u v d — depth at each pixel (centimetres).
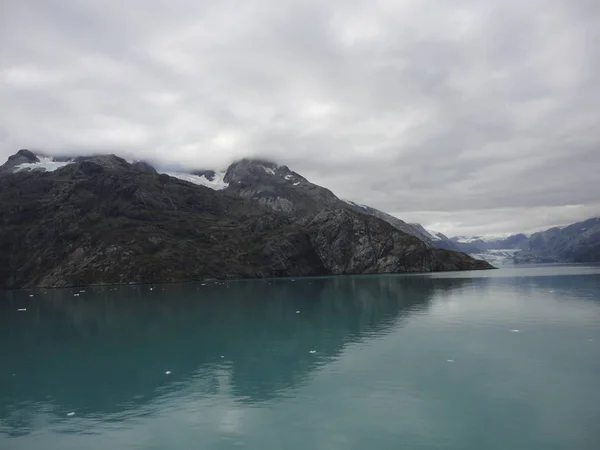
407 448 2064
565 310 5725
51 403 2841
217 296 9456
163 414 2589
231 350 4162
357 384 2964
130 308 7688
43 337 5203
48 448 2195
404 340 4238
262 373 3331
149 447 2170
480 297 7562
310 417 2450
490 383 2883
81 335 5256
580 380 2892
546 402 2538
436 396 2681
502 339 4116
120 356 4091
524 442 2081
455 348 3838
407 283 11462
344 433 2238
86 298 9950
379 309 6519
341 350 3944
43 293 12494
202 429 2355
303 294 9394
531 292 8181
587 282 10350
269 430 2308
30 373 3588
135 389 3084
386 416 2423
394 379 3038
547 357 3450
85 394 3008
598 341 3950
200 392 2955
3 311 8006
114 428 2414
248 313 6619
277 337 4688
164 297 9506
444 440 2125
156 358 3959
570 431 2175
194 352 4144
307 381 3083
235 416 2511
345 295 8794
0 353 4372
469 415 2394
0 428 2459
